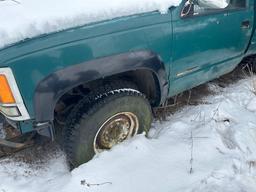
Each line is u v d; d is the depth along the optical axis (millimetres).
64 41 2568
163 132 3508
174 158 3156
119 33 2756
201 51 3406
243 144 3328
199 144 3301
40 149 3396
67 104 3145
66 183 2926
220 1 3465
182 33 3139
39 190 2912
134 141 3221
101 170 2992
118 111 3004
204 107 3902
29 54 2484
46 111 2645
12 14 2686
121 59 2809
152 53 2982
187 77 3473
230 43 3686
